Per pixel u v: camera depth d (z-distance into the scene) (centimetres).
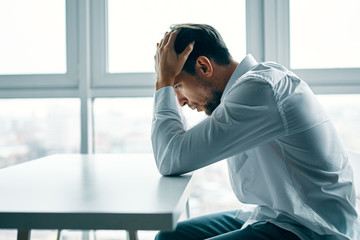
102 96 180
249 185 94
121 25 182
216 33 100
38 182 81
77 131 186
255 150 90
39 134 189
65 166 107
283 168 86
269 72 84
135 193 69
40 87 185
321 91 169
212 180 183
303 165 84
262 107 79
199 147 80
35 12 186
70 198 65
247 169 93
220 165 181
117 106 184
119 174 92
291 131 81
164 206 59
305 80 170
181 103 105
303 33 172
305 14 171
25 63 188
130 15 181
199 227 110
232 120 78
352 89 167
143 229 55
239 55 176
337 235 83
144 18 180
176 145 83
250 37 172
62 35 185
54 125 188
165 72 95
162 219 55
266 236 82
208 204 184
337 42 171
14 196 67
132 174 92
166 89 93
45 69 187
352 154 106
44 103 187
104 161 118
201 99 101
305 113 81
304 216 83
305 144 82
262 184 92
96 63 181
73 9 180
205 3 176
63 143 188
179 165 83
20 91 184
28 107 188
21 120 189
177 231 108
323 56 172
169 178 85
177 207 60
